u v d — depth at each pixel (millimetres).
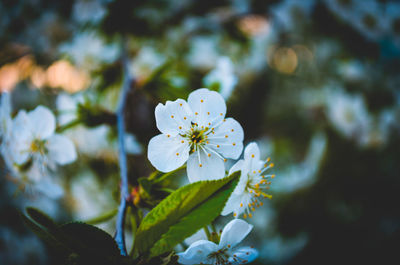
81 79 300
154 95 256
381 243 375
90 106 238
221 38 339
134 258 162
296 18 346
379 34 338
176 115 184
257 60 369
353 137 359
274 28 367
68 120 243
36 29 310
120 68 279
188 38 328
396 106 348
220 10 332
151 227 161
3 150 217
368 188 358
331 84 375
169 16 312
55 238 158
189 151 186
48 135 214
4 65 308
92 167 279
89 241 159
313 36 358
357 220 368
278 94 406
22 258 333
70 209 324
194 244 174
